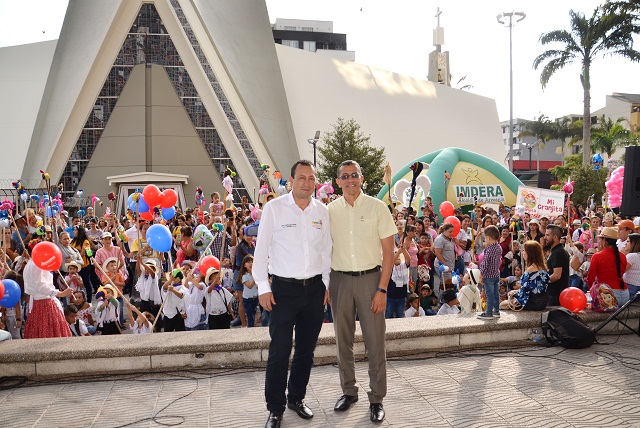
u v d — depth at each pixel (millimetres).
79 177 33875
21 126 36438
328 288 4664
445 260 10656
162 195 7859
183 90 34594
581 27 33812
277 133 37062
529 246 6922
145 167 34156
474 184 24078
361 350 5938
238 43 38969
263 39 40312
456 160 24484
